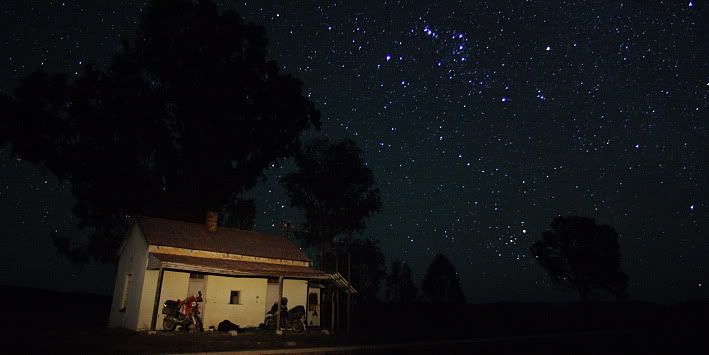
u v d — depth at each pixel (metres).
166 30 28.02
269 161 31.08
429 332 22.80
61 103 25.14
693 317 33.03
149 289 18.77
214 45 28.81
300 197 33.91
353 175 33.56
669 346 19.23
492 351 17.20
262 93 30.12
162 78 27.91
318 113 32.91
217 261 20.27
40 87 24.62
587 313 36.06
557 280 41.62
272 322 20.61
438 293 42.97
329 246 34.28
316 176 33.34
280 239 25.67
